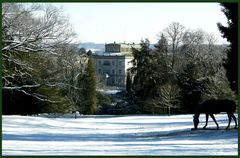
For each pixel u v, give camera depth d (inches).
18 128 1400.1
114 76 6481.3
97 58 6619.1
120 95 3686.0
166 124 1689.2
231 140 902.4
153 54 3417.8
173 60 3376.0
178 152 705.0
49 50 1567.4
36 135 1187.3
